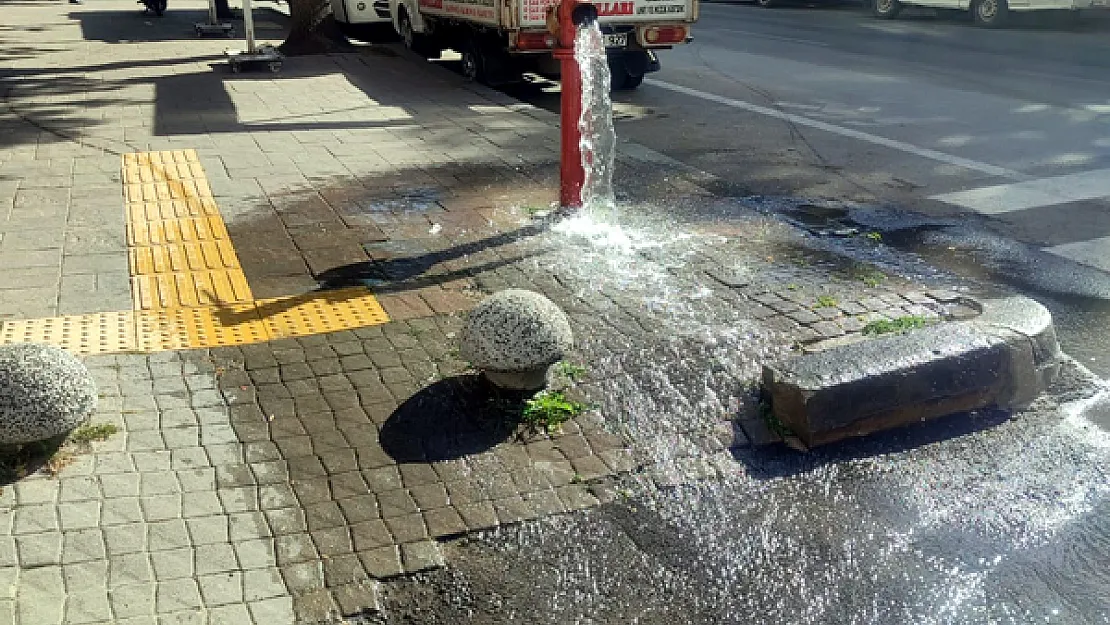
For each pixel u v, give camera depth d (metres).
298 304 6.12
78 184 8.45
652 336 5.71
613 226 7.64
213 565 3.87
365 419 4.85
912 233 7.87
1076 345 5.94
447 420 4.86
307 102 12.02
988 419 5.07
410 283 6.45
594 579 3.94
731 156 10.23
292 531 4.08
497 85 13.73
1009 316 5.46
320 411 4.91
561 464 4.59
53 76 13.63
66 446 4.53
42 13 22.20
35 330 5.68
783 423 4.91
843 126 11.58
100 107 11.57
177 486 4.31
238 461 4.50
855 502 4.43
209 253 6.94
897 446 4.85
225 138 10.13
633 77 13.70
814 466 4.68
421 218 7.73
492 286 6.41
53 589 3.69
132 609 3.63
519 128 10.78
